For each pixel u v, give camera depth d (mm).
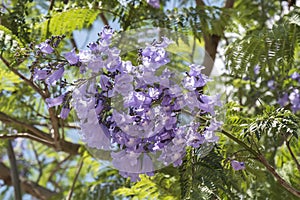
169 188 1600
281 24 1592
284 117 1229
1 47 1419
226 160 1284
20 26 1615
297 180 1690
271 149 1804
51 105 1099
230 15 1767
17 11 1642
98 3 1701
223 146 1338
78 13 1644
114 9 1706
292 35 1555
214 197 1240
